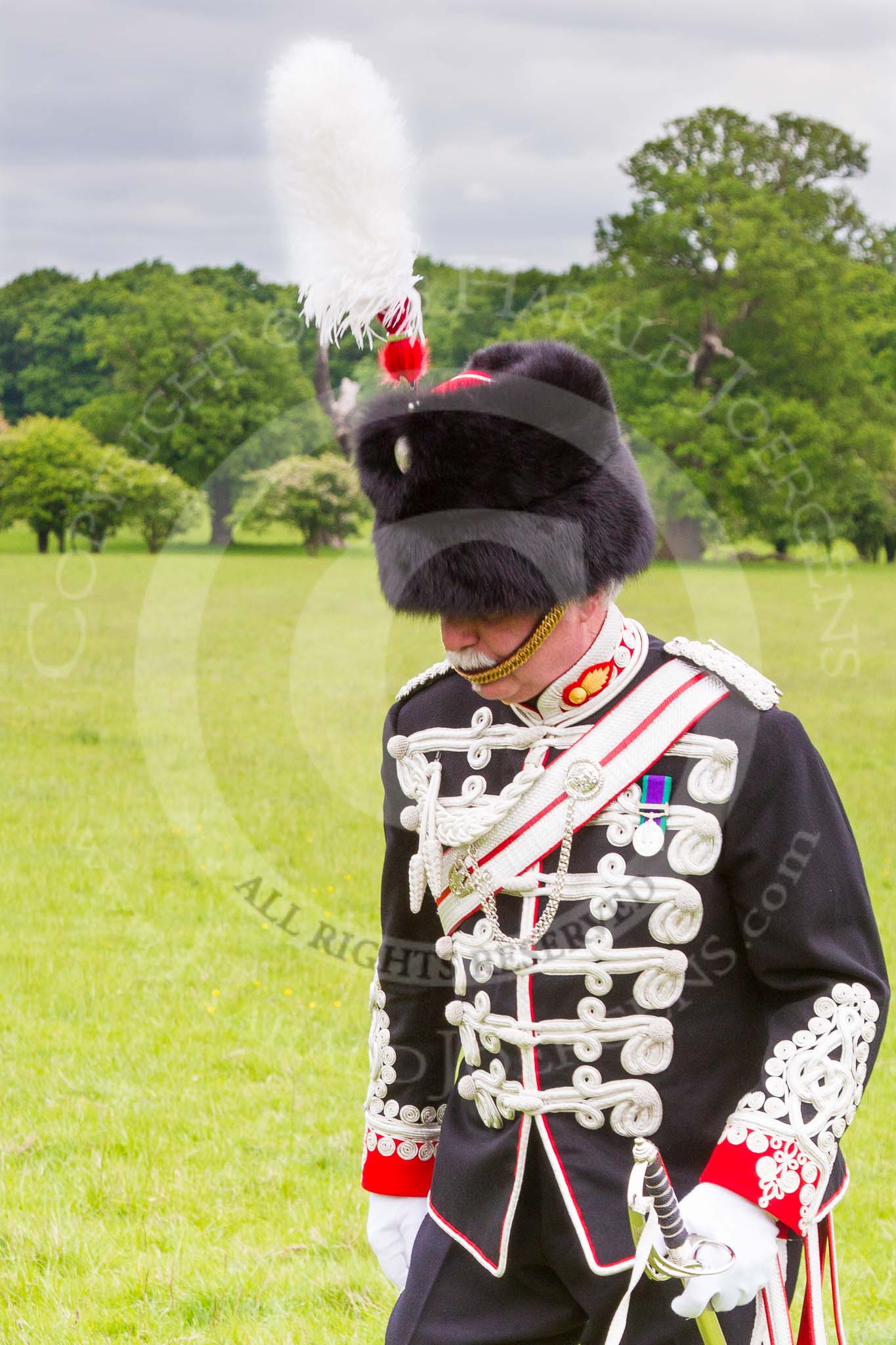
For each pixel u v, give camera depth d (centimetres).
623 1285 240
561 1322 254
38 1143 574
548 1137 245
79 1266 481
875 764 1245
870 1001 236
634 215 3356
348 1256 491
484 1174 254
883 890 923
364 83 250
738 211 3403
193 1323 445
